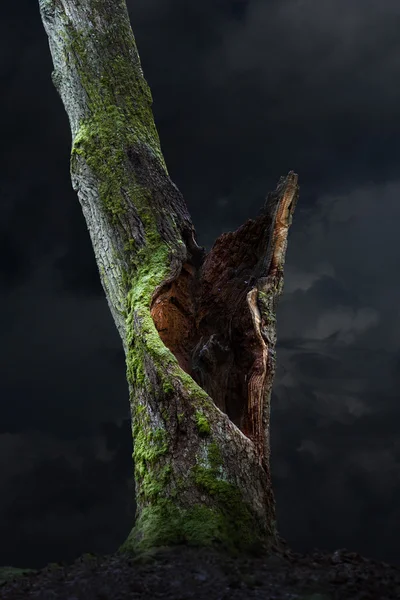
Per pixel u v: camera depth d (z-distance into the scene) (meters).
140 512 6.35
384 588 4.91
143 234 7.54
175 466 6.16
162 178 7.95
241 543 5.82
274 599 4.51
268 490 6.36
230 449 6.20
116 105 8.22
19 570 6.36
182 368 7.21
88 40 8.50
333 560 5.68
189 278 7.70
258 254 7.80
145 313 6.97
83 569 5.38
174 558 5.37
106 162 7.91
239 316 7.27
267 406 6.97
